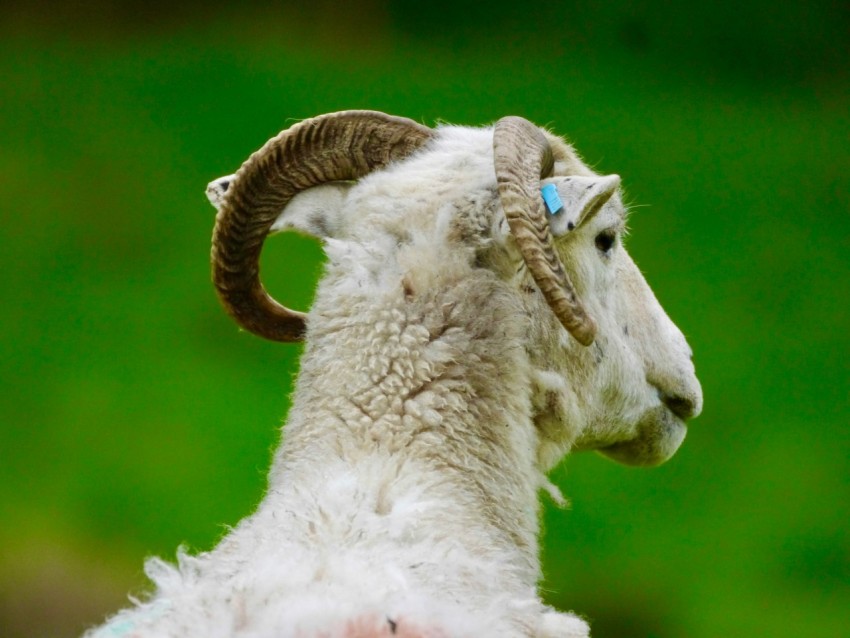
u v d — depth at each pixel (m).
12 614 30.53
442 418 8.78
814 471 37.44
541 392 9.63
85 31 61.06
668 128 55.16
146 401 38.81
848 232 49.22
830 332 43.47
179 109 55.16
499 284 9.25
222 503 34.09
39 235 47.66
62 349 41.62
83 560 32.12
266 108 54.81
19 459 35.81
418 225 9.32
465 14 62.19
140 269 46.81
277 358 41.97
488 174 9.45
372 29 61.66
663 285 46.12
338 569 7.60
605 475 37.12
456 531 8.32
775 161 53.44
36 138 53.19
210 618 7.33
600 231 10.07
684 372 10.94
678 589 32.47
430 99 55.31
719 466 38.12
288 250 43.44
